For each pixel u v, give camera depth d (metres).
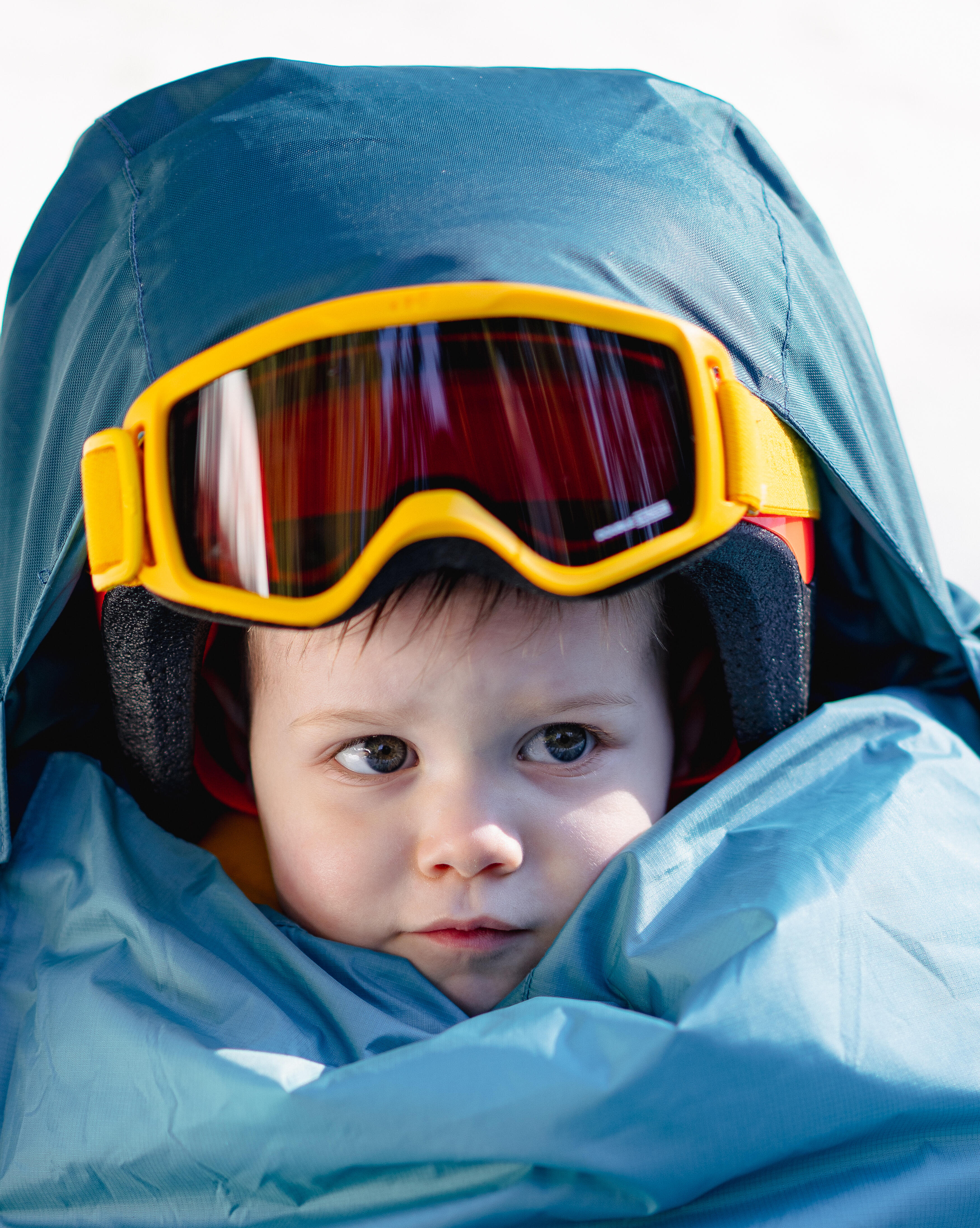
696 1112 0.55
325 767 0.71
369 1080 0.56
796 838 0.66
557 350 0.60
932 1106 0.59
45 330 0.80
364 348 0.59
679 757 0.84
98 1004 0.66
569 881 0.70
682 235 0.71
